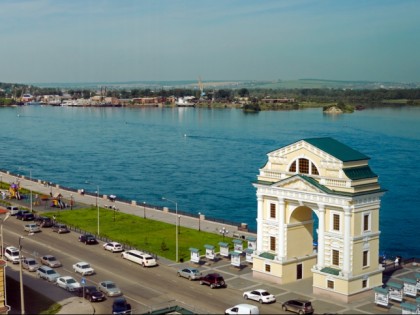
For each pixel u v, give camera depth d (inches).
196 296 3484.3
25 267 4062.5
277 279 3742.6
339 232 3432.6
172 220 5777.6
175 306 3253.0
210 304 3336.6
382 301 3282.5
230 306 3304.6
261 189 3831.2
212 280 3636.8
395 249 5782.5
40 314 3159.5
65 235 5093.5
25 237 4982.8
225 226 5502.0
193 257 4192.9
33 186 7864.2
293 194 3641.7
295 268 3799.2
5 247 4584.2
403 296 3472.0
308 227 3870.6
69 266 4116.6
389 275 3907.5
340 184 3417.8
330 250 3481.8
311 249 3902.6
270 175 3811.5
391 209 7239.2
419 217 6894.7
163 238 5027.1
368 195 3425.2
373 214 3499.0
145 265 4109.3
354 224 3393.2
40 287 3649.1
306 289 3622.0
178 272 3907.5
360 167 3511.3
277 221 3769.7
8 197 6934.1
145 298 3444.9
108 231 5295.3
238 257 4072.3
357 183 3410.4
